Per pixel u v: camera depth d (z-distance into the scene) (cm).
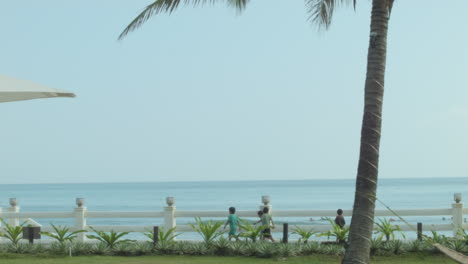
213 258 1955
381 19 1515
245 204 14125
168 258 1966
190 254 2036
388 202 13938
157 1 1702
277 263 1836
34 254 2048
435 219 8669
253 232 2152
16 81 1254
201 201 15875
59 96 1290
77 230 2353
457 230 2289
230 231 2214
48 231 2397
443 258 1920
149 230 2344
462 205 2334
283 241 2125
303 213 2322
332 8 1908
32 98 1295
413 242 2022
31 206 14438
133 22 1733
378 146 1498
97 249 2072
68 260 1927
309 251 1989
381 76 1506
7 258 1988
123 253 2056
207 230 2116
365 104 1508
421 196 16812
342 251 1961
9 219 2491
